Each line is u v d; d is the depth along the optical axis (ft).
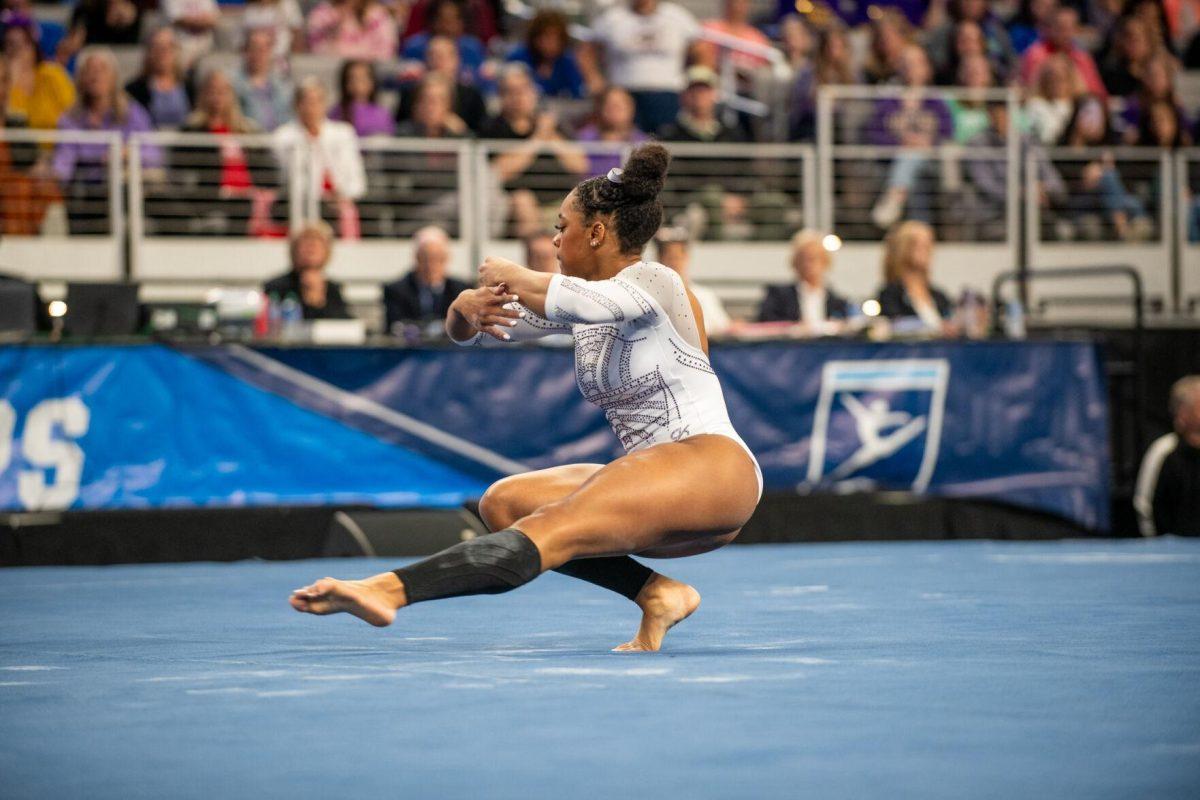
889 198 102.22
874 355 79.36
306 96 92.63
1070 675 29.89
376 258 94.68
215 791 19.25
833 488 78.89
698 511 33.50
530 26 107.76
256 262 93.40
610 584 35.37
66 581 60.95
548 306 33.19
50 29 105.29
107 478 70.69
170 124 96.73
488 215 95.81
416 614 45.19
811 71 104.32
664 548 35.45
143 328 76.23
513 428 74.95
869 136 103.71
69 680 30.07
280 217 95.14
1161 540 83.30
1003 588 53.31
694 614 44.50
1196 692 27.53
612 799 18.56
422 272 81.56
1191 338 89.86
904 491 80.07
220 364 72.02
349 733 23.38
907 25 114.01
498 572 31.48
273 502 72.43
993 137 105.09
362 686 28.53
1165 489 84.48
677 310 34.63
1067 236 105.19
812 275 86.07
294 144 92.22
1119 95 117.08
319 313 80.84
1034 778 19.75
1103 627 39.86
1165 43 122.11
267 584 58.13
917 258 87.97
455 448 74.38
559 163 96.73
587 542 32.63
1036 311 101.71
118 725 24.41
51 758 21.66
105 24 103.50
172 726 24.25
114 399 70.79
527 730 23.49
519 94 97.19
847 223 102.22
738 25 113.19
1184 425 84.53
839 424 79.00
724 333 80.18
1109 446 85.81
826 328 81.87
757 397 77.87
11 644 37.29
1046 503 81.51
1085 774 20.01
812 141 103.19
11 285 75.56
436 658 33.27
